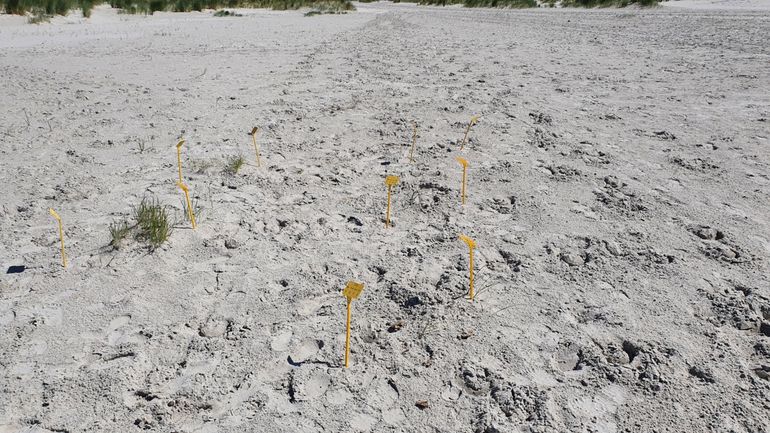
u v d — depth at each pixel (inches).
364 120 235.9
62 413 81.1
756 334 96.5
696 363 90.0
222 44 508.1
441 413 81.4
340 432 78.0
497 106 255.0
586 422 79.3
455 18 812.0
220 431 78.4
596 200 152.6
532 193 157.8
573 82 308.7
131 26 685.3
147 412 81.6
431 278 115.3
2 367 90.2
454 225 139.5
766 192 155.6
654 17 665.0
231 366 90.9
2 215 144.7
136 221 139.3
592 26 609.3
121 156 191.3
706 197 153.6
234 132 219.0
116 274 116.7
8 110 257.8
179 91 297.6
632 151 192.5
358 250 127.6
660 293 108.7
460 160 147.5
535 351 93.8
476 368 90.1
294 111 250.7
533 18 756.0
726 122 222.5
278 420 80.3
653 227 136.3
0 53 448.1
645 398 83.3
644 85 296.2
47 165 182.4
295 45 497.0
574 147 197.3
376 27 677.3
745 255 122.2
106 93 293.9
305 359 92.6
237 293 110.5
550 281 113.6
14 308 105.5
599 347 94.4
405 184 166.7
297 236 134.3
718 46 414.3
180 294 110.1
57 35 579.5
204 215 144.0
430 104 261.0
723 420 79.1
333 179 171.0
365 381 87.7
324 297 109.7
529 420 79.6
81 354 93.2
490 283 113.1
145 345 95.4
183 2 940.6
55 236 133.2
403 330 99.5
